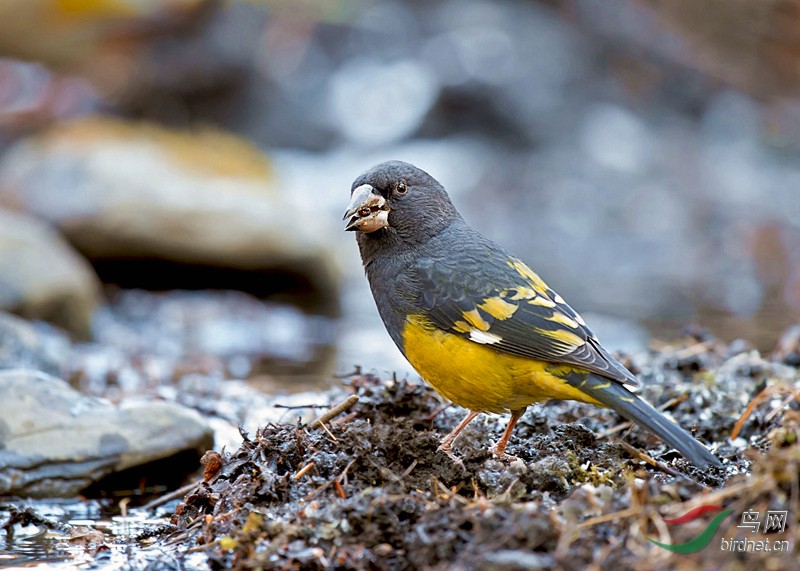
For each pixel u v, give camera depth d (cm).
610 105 2912
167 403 902
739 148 2794
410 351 786
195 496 721
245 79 2795
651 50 2859
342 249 2070
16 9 2448
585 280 1930
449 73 2859
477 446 721
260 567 590
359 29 2962
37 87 2566
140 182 1719
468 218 2417
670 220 2394
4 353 1140
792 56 2406
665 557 543
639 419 695
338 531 606
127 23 2602
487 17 3045
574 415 877
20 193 1723
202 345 1450
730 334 1407
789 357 1031
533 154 2773
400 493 633
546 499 645
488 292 761
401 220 808
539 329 735
